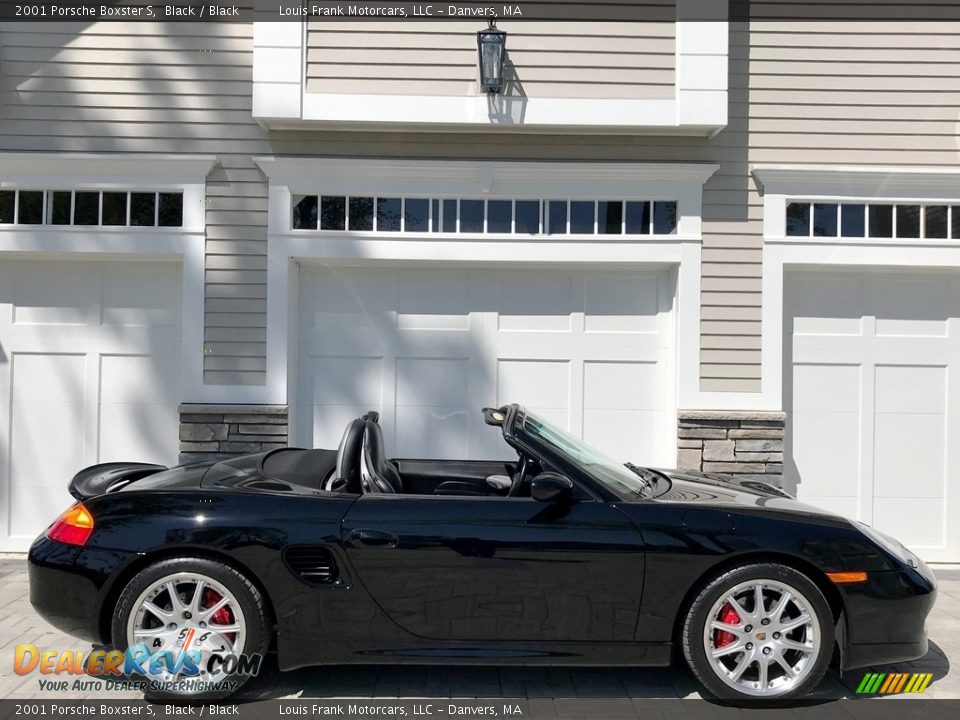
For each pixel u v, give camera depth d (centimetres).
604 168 570
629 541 340
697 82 552
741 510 353
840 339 596
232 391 569
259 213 573
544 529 342
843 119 578
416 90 558
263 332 571
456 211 578
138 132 571
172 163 564
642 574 340
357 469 367
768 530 344
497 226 579
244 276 571
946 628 449
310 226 577
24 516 586
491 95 554
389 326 596
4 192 570
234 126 573
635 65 559
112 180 568
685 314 573
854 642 341
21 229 564
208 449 564
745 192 577
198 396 569
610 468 392
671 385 589
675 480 418
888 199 577
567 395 596
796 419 595
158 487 359
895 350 596
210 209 571
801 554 340
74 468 588
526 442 359
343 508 346
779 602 342
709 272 575
